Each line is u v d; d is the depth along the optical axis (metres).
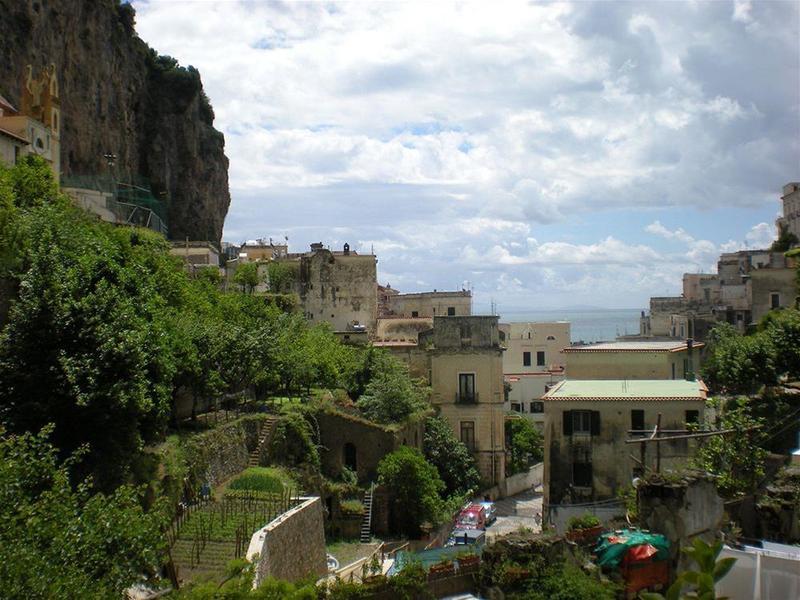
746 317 101.00
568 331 109.25
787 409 50.81
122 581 23.81
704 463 38.94
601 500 45.72
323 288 100.69
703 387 50.47
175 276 59.56
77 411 34.12
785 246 115.56
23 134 64.75
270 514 39.69
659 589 26.67
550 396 47.56
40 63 104.75
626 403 46.44
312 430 60.22
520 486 78.81
